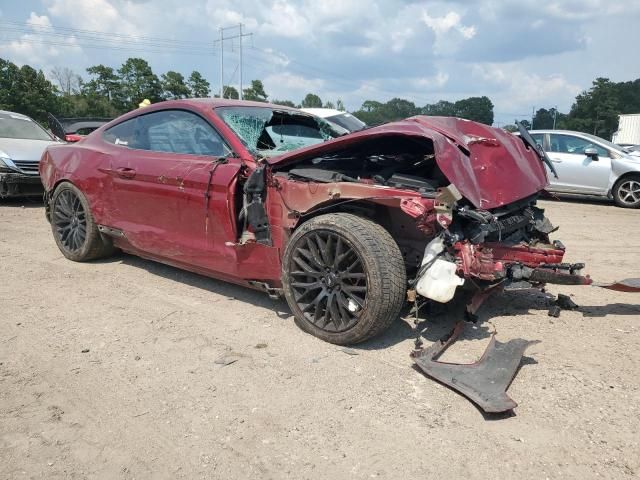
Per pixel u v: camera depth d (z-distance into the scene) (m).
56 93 57.91
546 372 3.26
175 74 67.56
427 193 3.44
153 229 4.64
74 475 2.34
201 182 4.14
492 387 2.96
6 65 51.09
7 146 9.27
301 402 2.90
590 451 2.50
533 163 4.45
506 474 2.35
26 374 3.20
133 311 4.20
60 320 4.00
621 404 2.90
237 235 4.06
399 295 3.35
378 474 2.35
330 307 3.56
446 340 3.53
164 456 2.47
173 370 3.25
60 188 5.51
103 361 3.37
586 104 87.81
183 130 4.59
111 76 65.44
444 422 2.73
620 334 3.86
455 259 3.35
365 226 3.40
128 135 5.10
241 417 2.77
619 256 6.31
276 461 2.44
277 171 3.92
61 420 2.74
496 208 3.85
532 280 3.78
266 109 4.82
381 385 3.08
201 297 4.54
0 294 4.54
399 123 3.80
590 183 11.16
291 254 3.70
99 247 5.38
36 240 6.58
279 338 3.71
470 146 3.76
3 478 2.31
